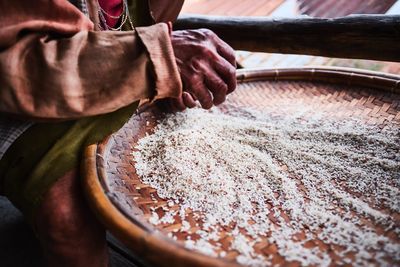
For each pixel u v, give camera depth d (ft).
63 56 1.41
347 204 1.60
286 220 1.55
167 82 1.51
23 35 1.44
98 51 1.46
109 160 1.83
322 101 2.40
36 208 1.69
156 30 1.52
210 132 2.11
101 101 1.46
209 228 1.51
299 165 1.86
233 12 5.34
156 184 1.76
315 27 2.45
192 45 1.72
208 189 1.71
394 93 2.30
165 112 2.28
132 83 1.47
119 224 1.36
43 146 1.74
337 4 4.83
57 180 1.69
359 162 1.84
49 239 1.73
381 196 1.64
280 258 1.35
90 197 1.52
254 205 1.63
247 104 2.43
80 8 1.76
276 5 5.28
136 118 2.18
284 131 2.12
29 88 1.40
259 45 2.82
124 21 2.14
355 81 2.43
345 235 1.44
